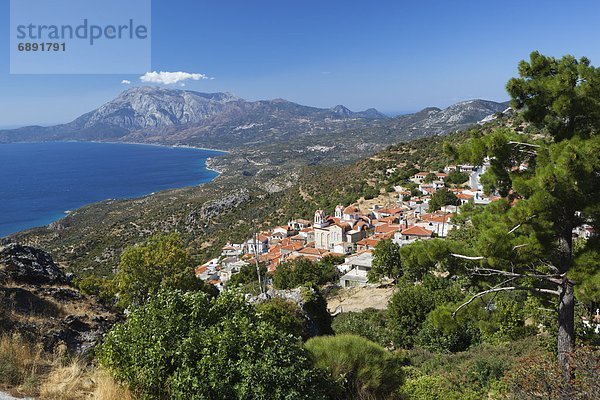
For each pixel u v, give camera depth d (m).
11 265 18.36
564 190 11.33
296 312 23.42
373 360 11.43
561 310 13.23
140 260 28.48
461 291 28.83
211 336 8.70
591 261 12.12
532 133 15.80
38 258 20.59
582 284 11.82
